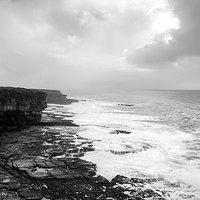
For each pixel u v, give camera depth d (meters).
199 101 130.38
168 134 41.34
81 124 48.62
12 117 40.22
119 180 21.69
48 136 36.12
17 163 24.12
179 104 108.12
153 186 20.89
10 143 31.70
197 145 34.19
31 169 22.80
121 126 48.50
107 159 27.28
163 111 79.25
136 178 22.33
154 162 26.80
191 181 21.92
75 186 20.27
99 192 19.41
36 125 44.59
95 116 64.19
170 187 20.77
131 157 28.27
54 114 63.78
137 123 53.28
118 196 18.91
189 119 59.28
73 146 31.30
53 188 19.75
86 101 128.25
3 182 20.23
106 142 33.94
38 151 28.66
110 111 79.81
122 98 169.25
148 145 33.16
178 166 25.64
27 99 42.41
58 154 28.17
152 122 55.28
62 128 42.81
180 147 33.06
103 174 23.17
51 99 103.19
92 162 26.03
